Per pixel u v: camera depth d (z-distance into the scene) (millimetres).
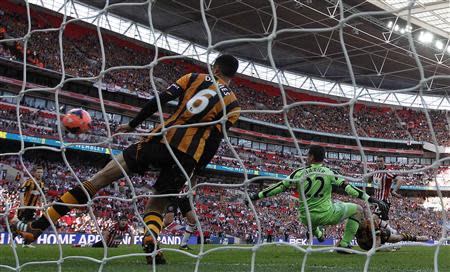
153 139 4027
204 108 4020
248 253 7324
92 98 33781
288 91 48656
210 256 6324
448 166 45594
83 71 33500
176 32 40094
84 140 30281
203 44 41969
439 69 44281
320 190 6258
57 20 34656
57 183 27938
